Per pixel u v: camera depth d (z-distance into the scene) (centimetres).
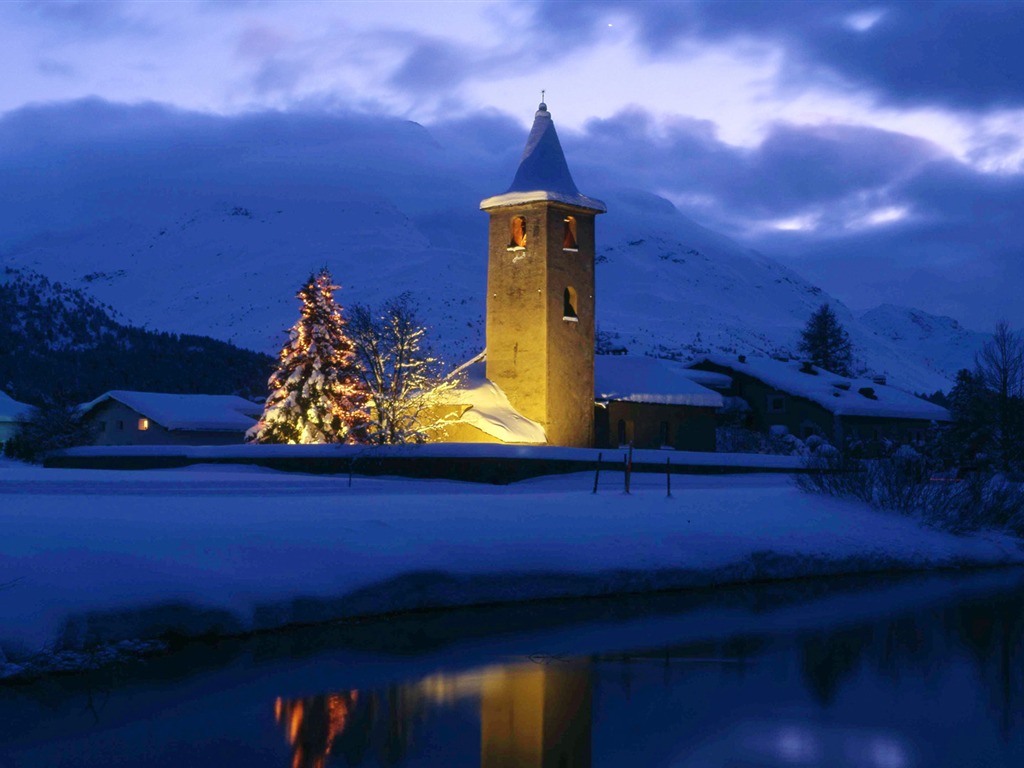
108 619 2081
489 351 6006
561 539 2950
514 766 1680
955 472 6519
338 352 5888
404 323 6184
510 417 5662
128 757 1672
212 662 2103
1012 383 6444
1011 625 2733
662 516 3347
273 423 5866
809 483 4362
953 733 1888
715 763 1723
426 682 2088
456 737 1808
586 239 6112
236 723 1830
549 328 5859
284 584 2359
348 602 2425
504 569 2731
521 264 5916
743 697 2064
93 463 5759
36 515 2441
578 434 6003
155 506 2747
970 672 2272
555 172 6103
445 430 5641
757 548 3312
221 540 2408
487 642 2364
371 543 2609
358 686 2041
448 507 3058
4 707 1850
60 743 1719
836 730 1889
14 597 2006
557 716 1925
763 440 7712
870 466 4266
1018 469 6244
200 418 6981
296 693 1981
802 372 9225
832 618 2773
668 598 2916
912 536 3822
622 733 1850
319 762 1683
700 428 7062
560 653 2314
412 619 2505
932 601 3048
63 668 1978
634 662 2275
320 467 5016
